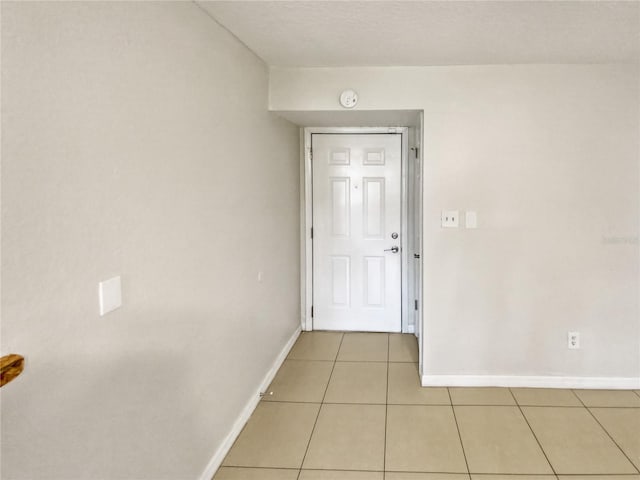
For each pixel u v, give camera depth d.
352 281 4.25
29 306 1.04
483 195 3.04
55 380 1.13
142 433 1.54
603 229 3.01
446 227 3.08
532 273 3.07
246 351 2.67
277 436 2.52
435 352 3.17
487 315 3.12
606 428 2.59
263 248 3.01
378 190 4.15
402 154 4.09
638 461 2.27
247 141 2.65
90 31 1.23
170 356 1.73
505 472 2.19
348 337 4.17
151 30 1.56
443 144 3.03
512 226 3.05
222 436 2.29
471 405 2.88
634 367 3.07
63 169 1.14
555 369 3.12
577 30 2.31
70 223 1.17
